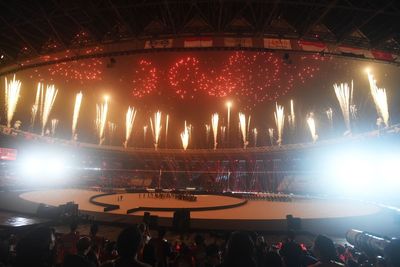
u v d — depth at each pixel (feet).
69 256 10.69
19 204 68.59
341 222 54.54
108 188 148.87
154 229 45.47
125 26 54.54
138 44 56.24
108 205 74.59
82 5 49.88
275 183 158.71
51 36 58.85
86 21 54.80
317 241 13.05
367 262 20.20
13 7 50.42
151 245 18.71
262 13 51.08
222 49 53.88
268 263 13.17
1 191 109.40
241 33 52.31
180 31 53.62
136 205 81.51
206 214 68.54
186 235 44.86
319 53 53.88
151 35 54.95
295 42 53.67
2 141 128.47
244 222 52.75
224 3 49.88
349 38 54.54
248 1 46.11
